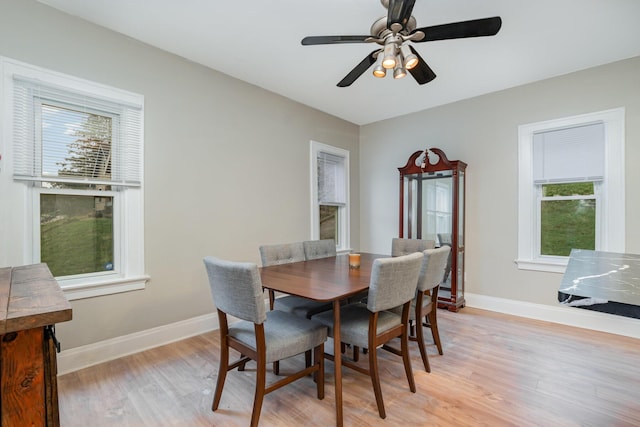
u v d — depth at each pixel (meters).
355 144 4.44
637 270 1.39
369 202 4.42
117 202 2.29
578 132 2.84
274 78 2.99
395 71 1.90
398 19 1.60
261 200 3.20
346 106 3.75
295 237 3.55
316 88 3.22
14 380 0.72
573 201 2.91
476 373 2.00
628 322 2.57
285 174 3.45
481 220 3.38
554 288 2.94
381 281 1.55
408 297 1.75
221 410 1.63
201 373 2.01
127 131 2.29
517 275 3.15
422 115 3.87
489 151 3.34
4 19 1.80
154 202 2.43
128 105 2.28
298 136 3.60
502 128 3.25
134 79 2.31
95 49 2.13
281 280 1.83
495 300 3.27
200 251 2.70
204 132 2.73
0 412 0.71
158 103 2.44
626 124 2.60
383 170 4.26
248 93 3.08
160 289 2.45
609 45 2.39
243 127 3.03
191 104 2.64
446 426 1.50
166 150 2.49
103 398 1.73
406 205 3.77
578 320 2.80
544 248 3.08
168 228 2.50
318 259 2.71
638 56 2.55
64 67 2.00
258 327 1.42
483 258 3.36
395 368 2.08
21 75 1.84
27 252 1.90
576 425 1.50
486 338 2.55
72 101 2.05
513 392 1.78
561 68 2.78
